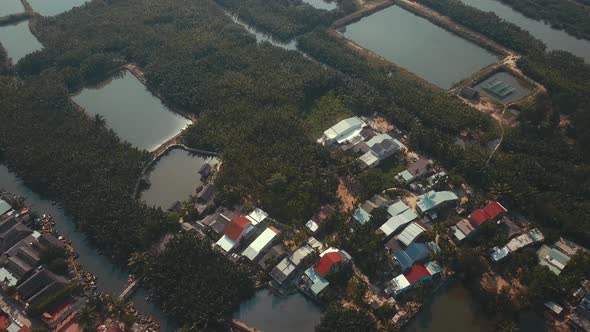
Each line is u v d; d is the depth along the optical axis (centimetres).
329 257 12525
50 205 15225
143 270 12812
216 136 16775
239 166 15588
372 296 12225
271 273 12644
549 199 14088
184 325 11644
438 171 15350
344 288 12450
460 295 12369
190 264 12619
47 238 13638
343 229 13475
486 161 15538
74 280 12850
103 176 15375
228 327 11875
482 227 13250
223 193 14750
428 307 12131
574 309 11662
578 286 12025
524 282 12362
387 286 12294
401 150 16188
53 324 11925
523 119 16900
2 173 16462
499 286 12356
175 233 13712
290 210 14262
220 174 15300
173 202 15088
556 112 17075
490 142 16438
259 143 16412
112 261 13488
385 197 14550
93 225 13950
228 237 13450
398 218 13712
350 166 15262
